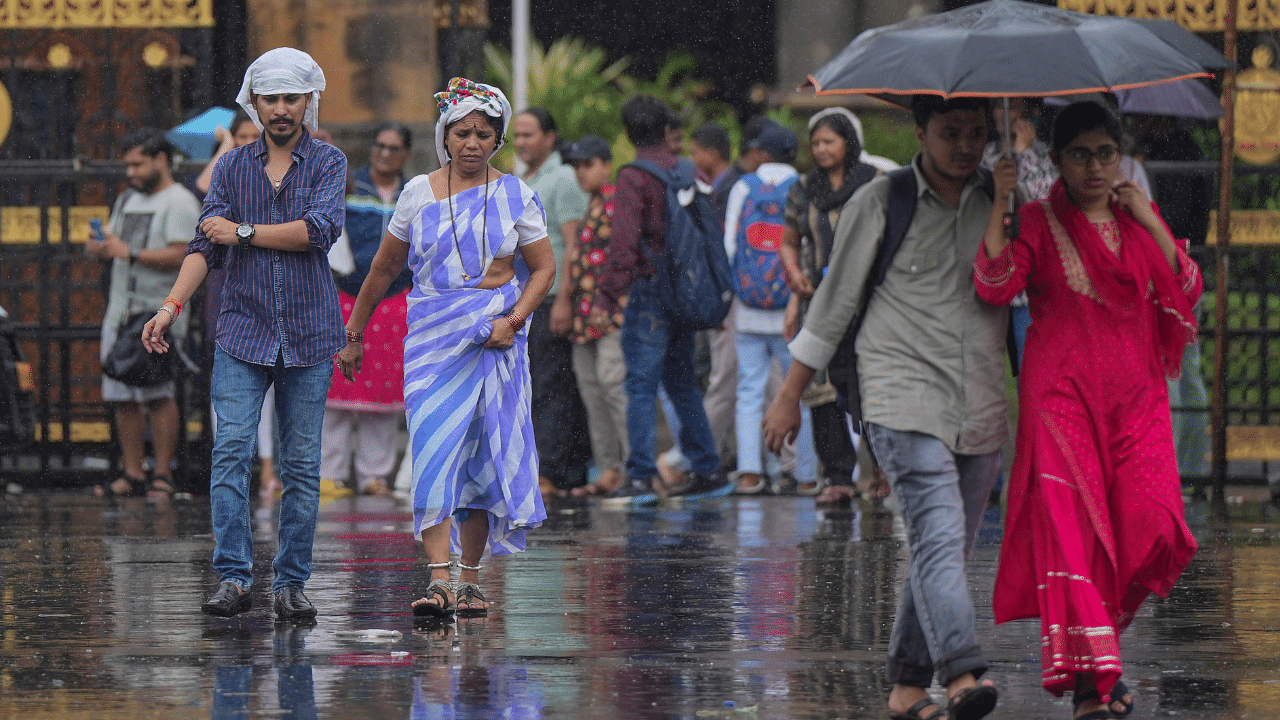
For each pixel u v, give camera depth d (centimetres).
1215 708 1370
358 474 3453
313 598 1942
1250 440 3366
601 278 3058
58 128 3606
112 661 1545
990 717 1336
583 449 3503
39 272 3512
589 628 1739
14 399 3106
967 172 1307
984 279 1283
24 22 3512
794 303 2992
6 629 1727
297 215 1752
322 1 4038
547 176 3278
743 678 1479
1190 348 3300
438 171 1795
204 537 2617
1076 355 1292
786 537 2577
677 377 3186
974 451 1307
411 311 1777
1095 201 1313
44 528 2762
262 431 3375
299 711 1334
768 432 1369
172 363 3344
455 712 1334
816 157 2938
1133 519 1283
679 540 2544
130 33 3559
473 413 1775
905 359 1307
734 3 7431
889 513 2953
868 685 1448
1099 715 1263
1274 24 3228
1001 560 1309
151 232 3238
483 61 5003
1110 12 3300
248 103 1780
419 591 1995
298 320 1761
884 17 6022
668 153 3066
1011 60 1251
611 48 7469
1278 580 2105
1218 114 2998
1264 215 3331
